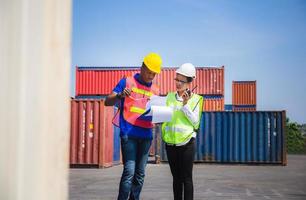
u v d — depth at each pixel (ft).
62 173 5.65
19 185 4.82
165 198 23.93
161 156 60.23
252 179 37.22
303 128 131.03
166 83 97.66
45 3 5.06
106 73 99.91
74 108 50.88
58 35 5.41
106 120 51.75
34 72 4.97
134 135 15.80
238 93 130.72
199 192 27.35
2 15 4.73
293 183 33.94
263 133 59.82
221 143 60.49
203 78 96.78
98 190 27.63
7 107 4.77
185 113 16.05
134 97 15.99
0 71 4.73
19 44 4.82
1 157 4.74
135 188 16.48
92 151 50.26
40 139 5.06
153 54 16.12
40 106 5.04
